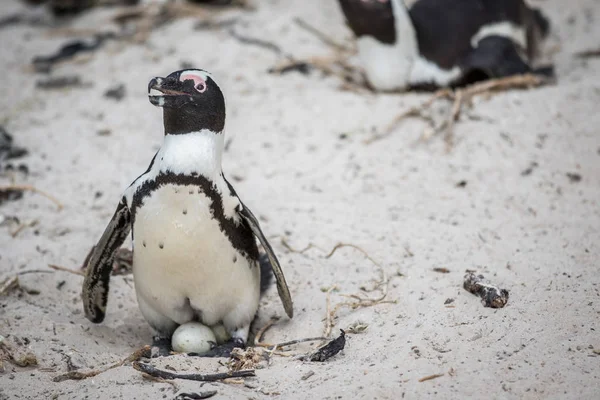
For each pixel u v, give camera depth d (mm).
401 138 14562
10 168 14234
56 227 12570
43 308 10328
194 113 8633
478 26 16203
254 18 20594
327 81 17375
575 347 8625
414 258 11281
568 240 11297
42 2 23188
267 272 11102
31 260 11633
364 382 8312
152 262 8945
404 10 16000
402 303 10094
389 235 11945
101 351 9492
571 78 16781
